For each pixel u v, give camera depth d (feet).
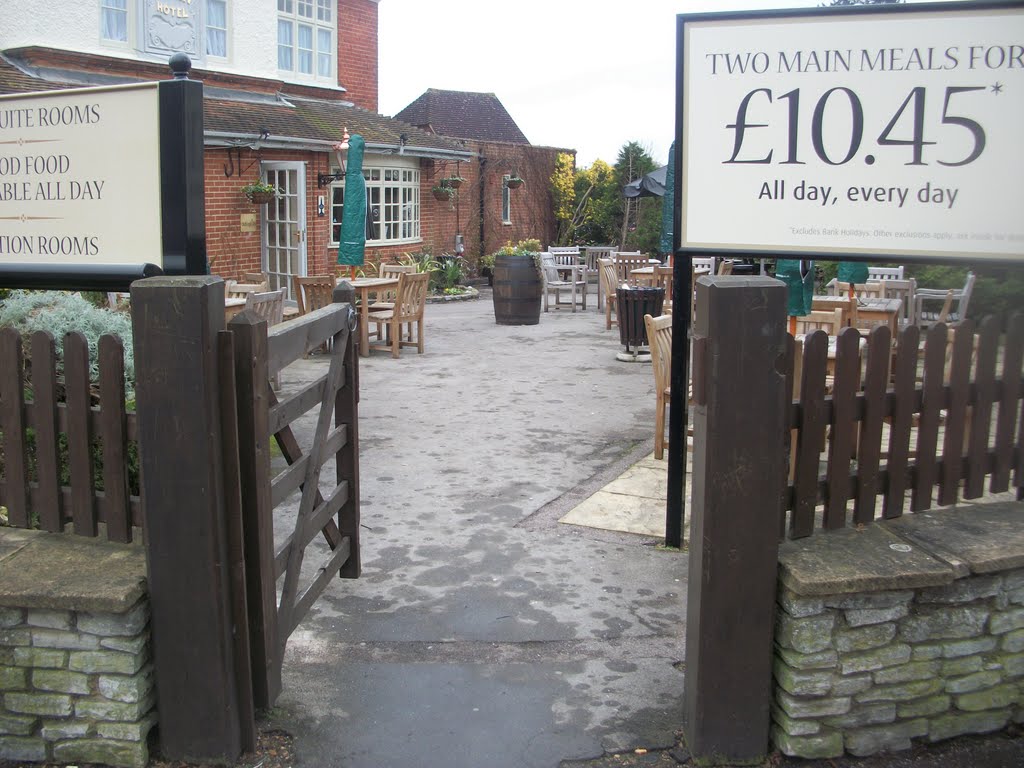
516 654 12.68
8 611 9.86
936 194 13.04
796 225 13.83
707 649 10.09
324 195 54.34
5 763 10.14
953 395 11.45
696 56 13.97
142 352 9.37
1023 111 12.52
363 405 28.58
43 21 40.52
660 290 35.53
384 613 13.89
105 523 10.74
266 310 28.17
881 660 10.34
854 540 10.79
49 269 13.26
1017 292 33.73
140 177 12.85
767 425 9.78
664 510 18.52
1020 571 10.71
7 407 10.70
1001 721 10.96
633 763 10.32
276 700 11.33
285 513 18.34
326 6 59.06
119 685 9.84
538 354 38.55
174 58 12.59
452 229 72.02
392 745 10.59
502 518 18.10
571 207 87.04
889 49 12.95
